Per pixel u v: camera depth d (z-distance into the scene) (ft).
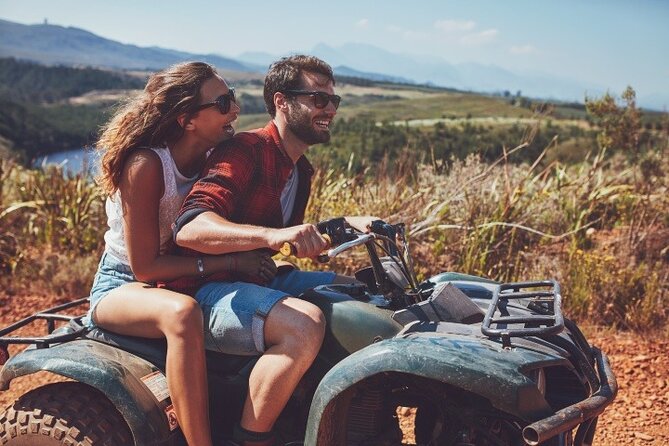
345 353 10.21
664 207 28.58
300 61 11.37
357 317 10.22
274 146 11.38
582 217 27.02
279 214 11.55
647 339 20.57
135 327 10.69
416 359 9.00
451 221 25.44
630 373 18.44
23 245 28.81
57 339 11.07
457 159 27.76
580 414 8.93
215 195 10.50
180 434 10.64
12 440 10.46
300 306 10.17
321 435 9.53
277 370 9.94
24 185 30.71
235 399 10.77
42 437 10.26
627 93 34.47
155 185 10.83
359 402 10.42
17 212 30.14
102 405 10.44
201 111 11.07
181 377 10.10
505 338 9.23
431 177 27.27
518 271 23.73
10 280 26.20
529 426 8.32
